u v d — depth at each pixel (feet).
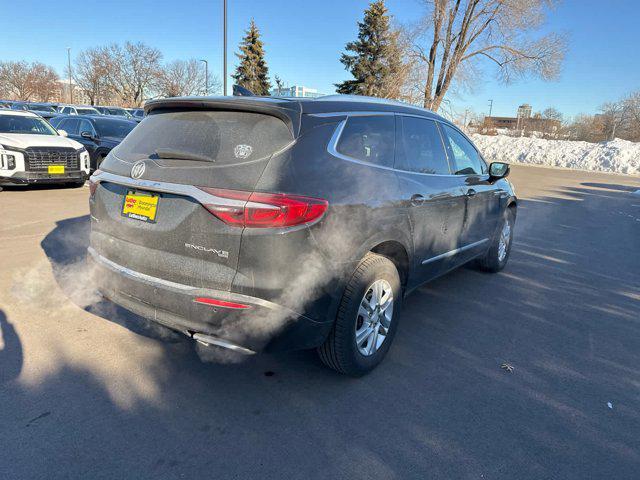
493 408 9.13
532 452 7.91
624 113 169.89
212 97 9.05
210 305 7.95
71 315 12.33
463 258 14.46
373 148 10.09
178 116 9.34
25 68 204.85
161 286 8.41
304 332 8.48
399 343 11.76
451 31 73.77
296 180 8.06
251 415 8.56
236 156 8.12
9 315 12.12
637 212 37.50
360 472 7.29
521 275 18.08
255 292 7.83
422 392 9.58
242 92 11.41
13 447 7.46
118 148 9.97
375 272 9.37
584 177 73.77
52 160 29.76
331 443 7.92
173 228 8.23
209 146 8.42
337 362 9.39
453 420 8.70
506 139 110.63
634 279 18.22
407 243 10.57
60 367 9.82
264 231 7.70
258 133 8.33
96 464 7.20
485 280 17.19
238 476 7.09
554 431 8.50
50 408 8.46
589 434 8.45
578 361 11.20
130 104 198.49
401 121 11.41
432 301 14.82
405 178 10.64
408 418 8.70
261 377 9.85
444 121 13.61
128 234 8.93
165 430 8.04
